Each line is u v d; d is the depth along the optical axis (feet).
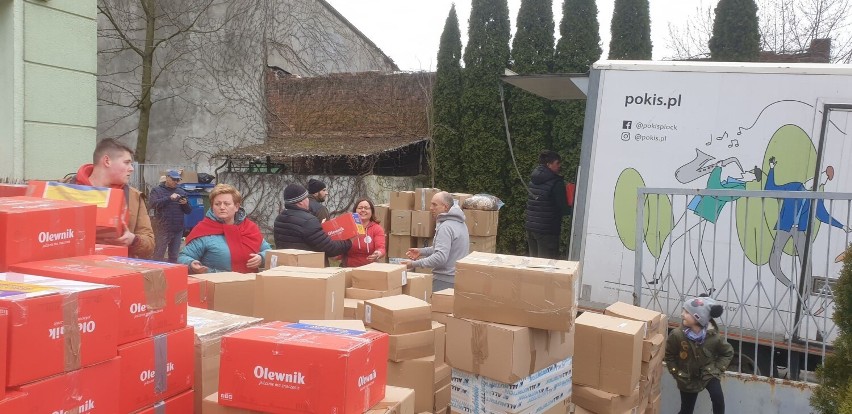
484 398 10.80
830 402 10.18
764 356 16.29
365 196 45.88
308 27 59.82
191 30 48.39
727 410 14.82
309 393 7.06
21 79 19.48
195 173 45.42
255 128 53.78
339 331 8.10
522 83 25.13
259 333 7.74
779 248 16.01
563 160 41.83
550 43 44.80
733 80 16.57
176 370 8.13
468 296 10.96
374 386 7.75
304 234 17.34
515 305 10.58
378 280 14.10
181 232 30.01
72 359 6.33
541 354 11.00
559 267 10.82
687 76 16.98
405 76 53.78
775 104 16.20
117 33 50.08
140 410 7.55
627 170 17.47
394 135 52.13
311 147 49.80
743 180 16.40
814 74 15.87
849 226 15.38
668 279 16.31
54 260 7.86
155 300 7.77
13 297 5.90
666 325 15.30
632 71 17.49
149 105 46.62
